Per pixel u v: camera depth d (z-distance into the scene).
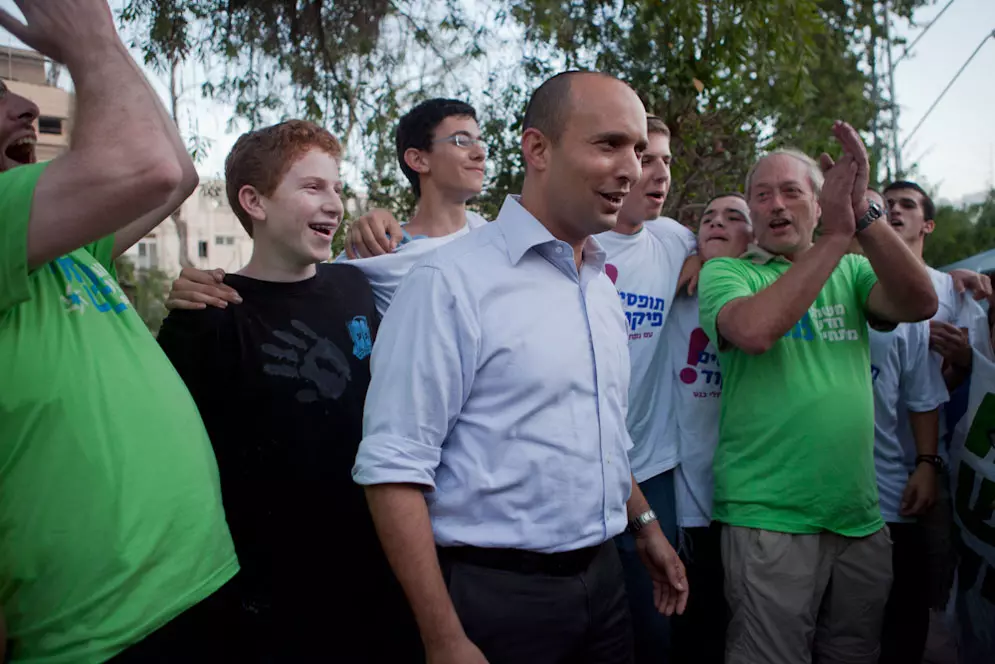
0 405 1.51
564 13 6.14
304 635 2.24
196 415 1.83
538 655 1.85
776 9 5.48
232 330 2.25
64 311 1.63
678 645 3.20
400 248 2.81
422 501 1.76
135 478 1.61
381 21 6.29
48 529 1.53
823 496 2.68
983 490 2.90
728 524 2.81
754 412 2.76
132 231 2.10
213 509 1.77
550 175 1.91
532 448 1.83
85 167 1.44
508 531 1.83
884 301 2.74
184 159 2.15
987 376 2.93
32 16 1.47
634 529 2.35
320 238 2.38
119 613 1.57
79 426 1.56
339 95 6.17
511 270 1.89
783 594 2.68
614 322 2.08
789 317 2.49
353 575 2.31
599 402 1.94
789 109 7.12
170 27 5.54
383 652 2.36
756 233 2.92
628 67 5.97
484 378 1.84
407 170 3.09
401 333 1.82
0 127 1.71
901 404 3.52
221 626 1.84
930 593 3.47
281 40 5.91
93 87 1.47
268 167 2.33
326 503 2.26
